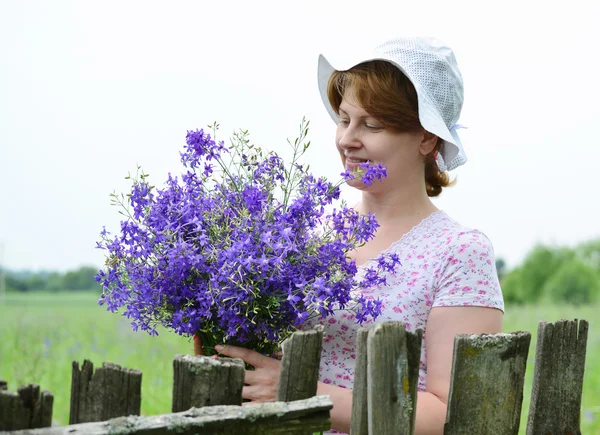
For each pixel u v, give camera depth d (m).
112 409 1.68
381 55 2.49
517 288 45.12
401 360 1.83
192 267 2.10
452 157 2.64
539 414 2.12
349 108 2.50
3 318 10.84
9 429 1.53
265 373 2.19
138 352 8.98
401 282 2.45
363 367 1.87
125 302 2.21
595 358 9.27
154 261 2.19
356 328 2.45
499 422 1.98
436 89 2.52
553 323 2.12
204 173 2.29
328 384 2.35
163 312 2.22
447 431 1.95
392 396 1.82
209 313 2.10
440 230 2.52
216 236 2.18
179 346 9.41
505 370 1.98
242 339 2.19
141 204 2.21
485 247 2.45
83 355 8.74
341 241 2.21
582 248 44.56
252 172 2.28
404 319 2.42
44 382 6.68
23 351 6.26
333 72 2.60
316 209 2.21
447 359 2.34
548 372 2.12
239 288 2.05
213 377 1.72
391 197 2.59
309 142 2.25
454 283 2.39
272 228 2.10
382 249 2.55
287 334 2.21
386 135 2.48
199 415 1.65
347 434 2.43
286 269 2.07
